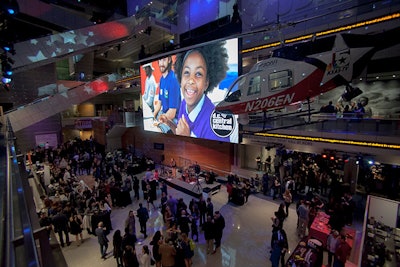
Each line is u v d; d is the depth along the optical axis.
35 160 15.26
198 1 15.48
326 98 12.80
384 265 5.96
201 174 14.39
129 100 26.34
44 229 1.76
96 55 23.59
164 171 15.30
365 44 5.34
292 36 10.43
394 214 7.16
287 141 9.70
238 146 14.30
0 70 8.09
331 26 9.21
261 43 11.62
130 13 20.36
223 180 13.79
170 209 8.84
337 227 7.05
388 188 10.48
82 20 14.79
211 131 11.37
